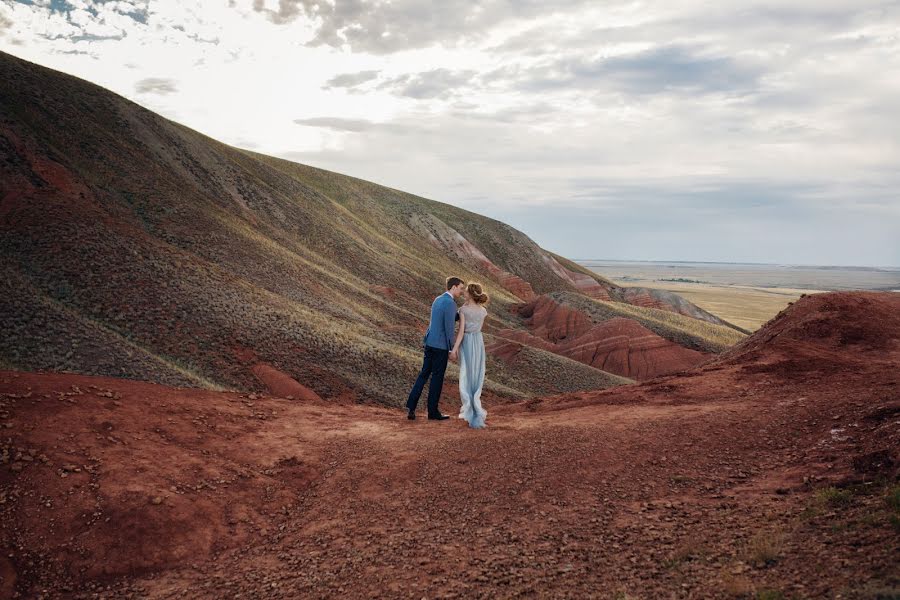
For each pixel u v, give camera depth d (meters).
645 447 6.74
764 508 4.71
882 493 4.27
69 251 27.50
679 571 3.80
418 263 95.94
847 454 5.47
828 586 3.06
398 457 7.02
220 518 5.62
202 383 19.39
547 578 4.05
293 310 35.25
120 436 6.65
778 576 3.37
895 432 5.39
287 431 8.03
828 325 11.79
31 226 28.59
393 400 27.00
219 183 66.19
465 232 142.50
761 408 7.65
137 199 44.44
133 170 48.97
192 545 5.18
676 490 5.60
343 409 9.58
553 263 147.75
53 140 44.69
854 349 10.64
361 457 7.12
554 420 8.33
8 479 5.47
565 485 5.96
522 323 81.12
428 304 73.75
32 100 48.38
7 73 50.19
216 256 41.91
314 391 24.61
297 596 4.27
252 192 71.56
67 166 40.62
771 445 6.41
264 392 22.89
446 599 3.94
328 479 6.60
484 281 110.50
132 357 19.22
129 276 27.75
